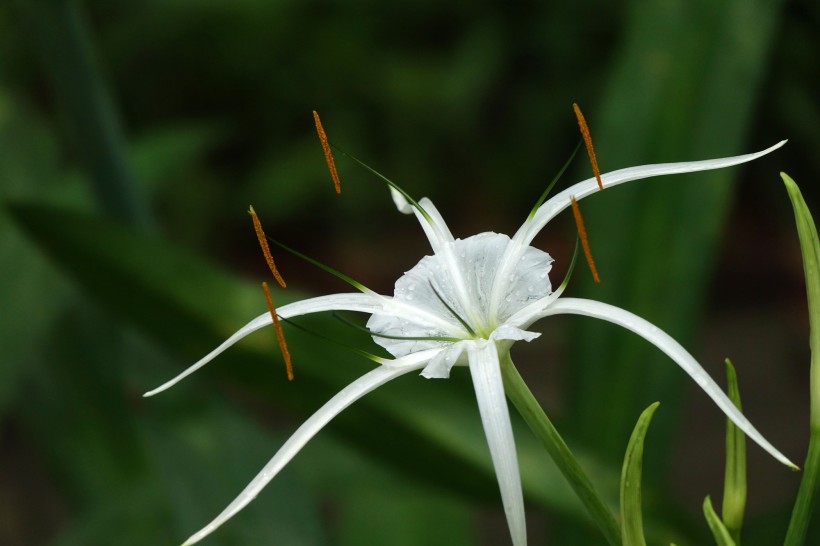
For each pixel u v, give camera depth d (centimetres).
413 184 213
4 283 94
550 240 211
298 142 213
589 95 197
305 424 62
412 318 65
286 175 207
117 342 99
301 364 80
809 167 166
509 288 65
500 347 64
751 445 168
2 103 107
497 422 62
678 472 164
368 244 228
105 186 86
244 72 214
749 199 213
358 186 210
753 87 85
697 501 158
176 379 62
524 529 61
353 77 212
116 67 212
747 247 211
